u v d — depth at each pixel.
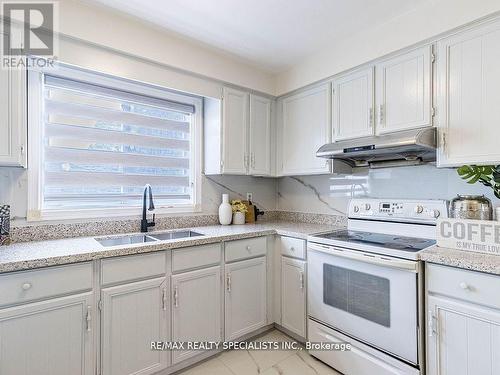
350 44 2.11
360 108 2.08
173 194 2.48
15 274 1.30
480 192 1.80
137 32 1.92
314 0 1.68
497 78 1.48
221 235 2.02
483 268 1.26
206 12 1.80
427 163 2.01
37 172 1.80
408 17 1.79
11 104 1.53
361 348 1.73
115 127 2.17
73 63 1.72
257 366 1.93
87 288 1.49
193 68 2.18
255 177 2.98
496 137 1.48
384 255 1.61
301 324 2.13
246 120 2.57
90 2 1.70
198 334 1.91
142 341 1.67
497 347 1.24
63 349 1.42
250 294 2.21
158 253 1.73
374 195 2.32
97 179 2.08
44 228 1.81
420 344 1.47
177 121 2.49
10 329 1.29
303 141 2.53
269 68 2.59
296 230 2.28
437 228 1.60
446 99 1.66
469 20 1.54
